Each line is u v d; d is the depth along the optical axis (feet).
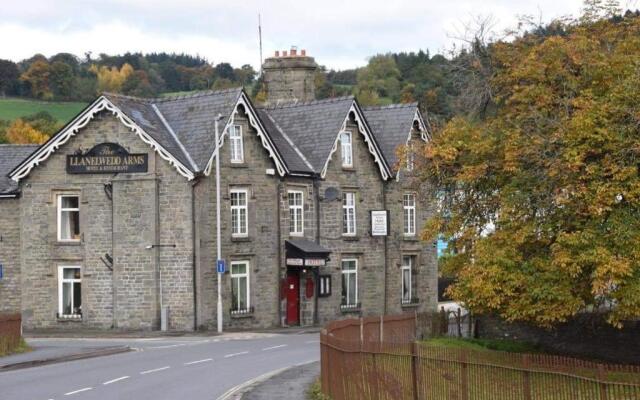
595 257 81.61
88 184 150.00
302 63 180.86
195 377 89.30
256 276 153.58
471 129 100.27
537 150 88.43
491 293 88.17
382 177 173.37
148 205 147.02
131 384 84.28
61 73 382.01
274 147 154.81
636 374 54.85
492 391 54.95
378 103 333.83
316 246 159.74
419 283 181.27
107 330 148.15
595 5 99.30
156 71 454.40
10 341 108.78
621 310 83.82
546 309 87.10
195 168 145.48
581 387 49.49
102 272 149.28
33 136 288.10
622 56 91.45
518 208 89.81
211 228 147.33
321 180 164.25
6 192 154.81
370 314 171.12
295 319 160.56
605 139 84.74
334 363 71.56
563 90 94.32
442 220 101.04
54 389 80.94
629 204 85.25
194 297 145.59
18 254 155.12
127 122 147.54
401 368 61.31
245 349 117.19
